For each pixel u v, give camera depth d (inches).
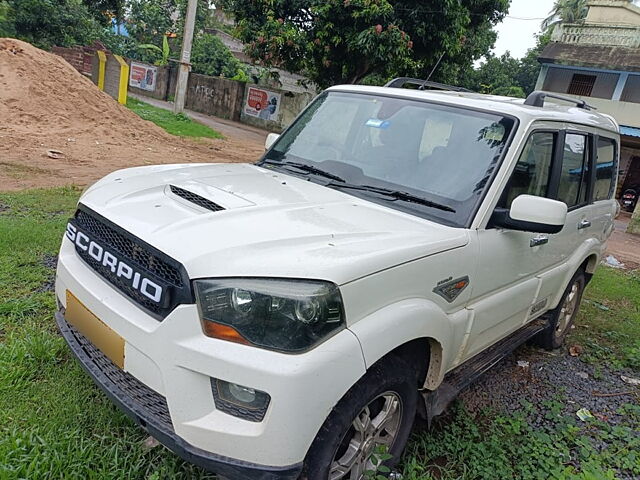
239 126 903.1
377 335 80.9
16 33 882.1
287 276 74.9
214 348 73.5
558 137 137.6
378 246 87.8
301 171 129.8
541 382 157.1
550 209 102.9
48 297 150.8
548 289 151.6
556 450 119.4
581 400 150.2
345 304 77.7
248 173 124.1
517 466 112.6
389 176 119.0
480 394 144.3
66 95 514.3
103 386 86.4
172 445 76.5
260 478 73.4
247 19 603.2
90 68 879.1
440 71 641.0
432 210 109.3
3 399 105.7
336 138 135.3
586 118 158.9
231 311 74.0
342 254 81.8
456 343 107.2
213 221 87.1
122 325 82.7
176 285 77.1
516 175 119.5
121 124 527.8
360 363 78.0
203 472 94.6
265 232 85.2
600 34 848.3
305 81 833.5
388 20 556.7
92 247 94.2
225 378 72.7
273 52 598.9
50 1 903.1
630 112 797.9
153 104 941.2
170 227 84.9
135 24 1321.4
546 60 844.6
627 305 252.7
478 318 112.8
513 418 132.2
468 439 119.2
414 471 101.8
